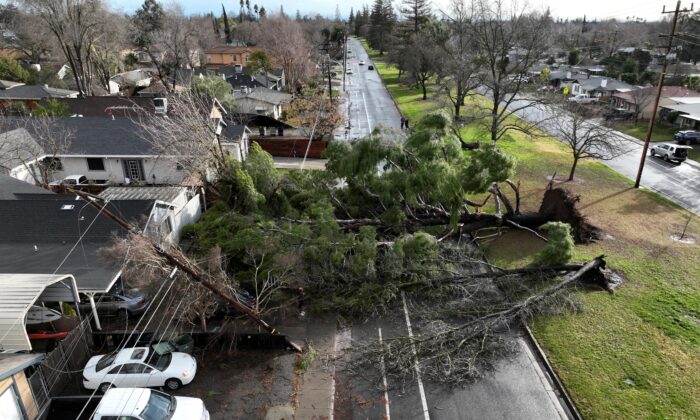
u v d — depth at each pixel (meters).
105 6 56.38
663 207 26.86
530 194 29.09
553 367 14.41
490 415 12.80
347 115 55.50
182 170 29.59
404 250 18.67
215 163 23.97
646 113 51.34
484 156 20.88
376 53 138.25
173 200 23.06
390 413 12.91
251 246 18.67
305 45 89.69
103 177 30.94
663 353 14.84
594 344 15.31
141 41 76.50
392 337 16.02
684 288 18.41
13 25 80.50
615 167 35.25
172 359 14.12
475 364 14.73
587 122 37.38
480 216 23.22
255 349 15.48
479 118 40.88
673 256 20.97
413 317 17.14
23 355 12.70
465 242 22.48
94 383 13.47
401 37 88.00
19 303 13.06
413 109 59.03
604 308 17.17
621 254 21.11
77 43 53.59
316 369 14.60
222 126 36.59
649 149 40.00
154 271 15.47
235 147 34.28
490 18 41.00
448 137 21.97
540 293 17.45
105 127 31.97
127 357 13.85
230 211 22.05
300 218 21.50
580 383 13.69
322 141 40.28
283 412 12.90
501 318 15.79
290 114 52.41
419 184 19.84
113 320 16.75
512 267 20.23
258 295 16.75
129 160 30.52
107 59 68.12
